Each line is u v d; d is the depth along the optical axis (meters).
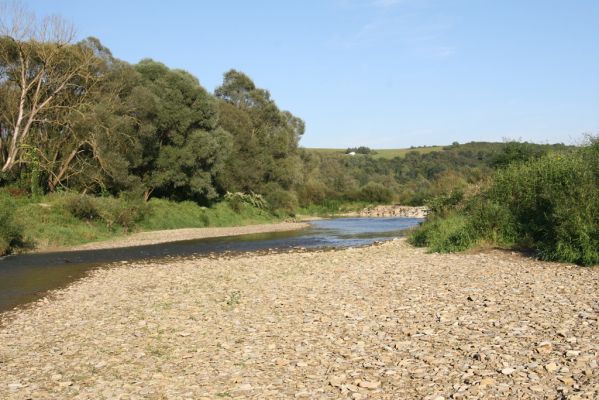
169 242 36.16
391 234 41.28
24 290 17.94
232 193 61.66
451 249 21.27
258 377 7.96
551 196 19.03
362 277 16.28
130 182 45.47
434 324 10.04
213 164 54.88
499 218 21.53
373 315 11.20
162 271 21.17
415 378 7.37
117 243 34.78
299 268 19.70
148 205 45.59
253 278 17.86
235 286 16.38
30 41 39.78
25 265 24.58
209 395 7.35
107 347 10.20
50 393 7.82
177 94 50.38
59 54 41.41
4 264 24.95
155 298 15.07
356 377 7.60
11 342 11.03
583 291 12.11
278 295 14.39
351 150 163.12
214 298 14.59
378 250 24.67
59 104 42.84
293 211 70.88
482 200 25.33
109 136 42.16
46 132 42.94
